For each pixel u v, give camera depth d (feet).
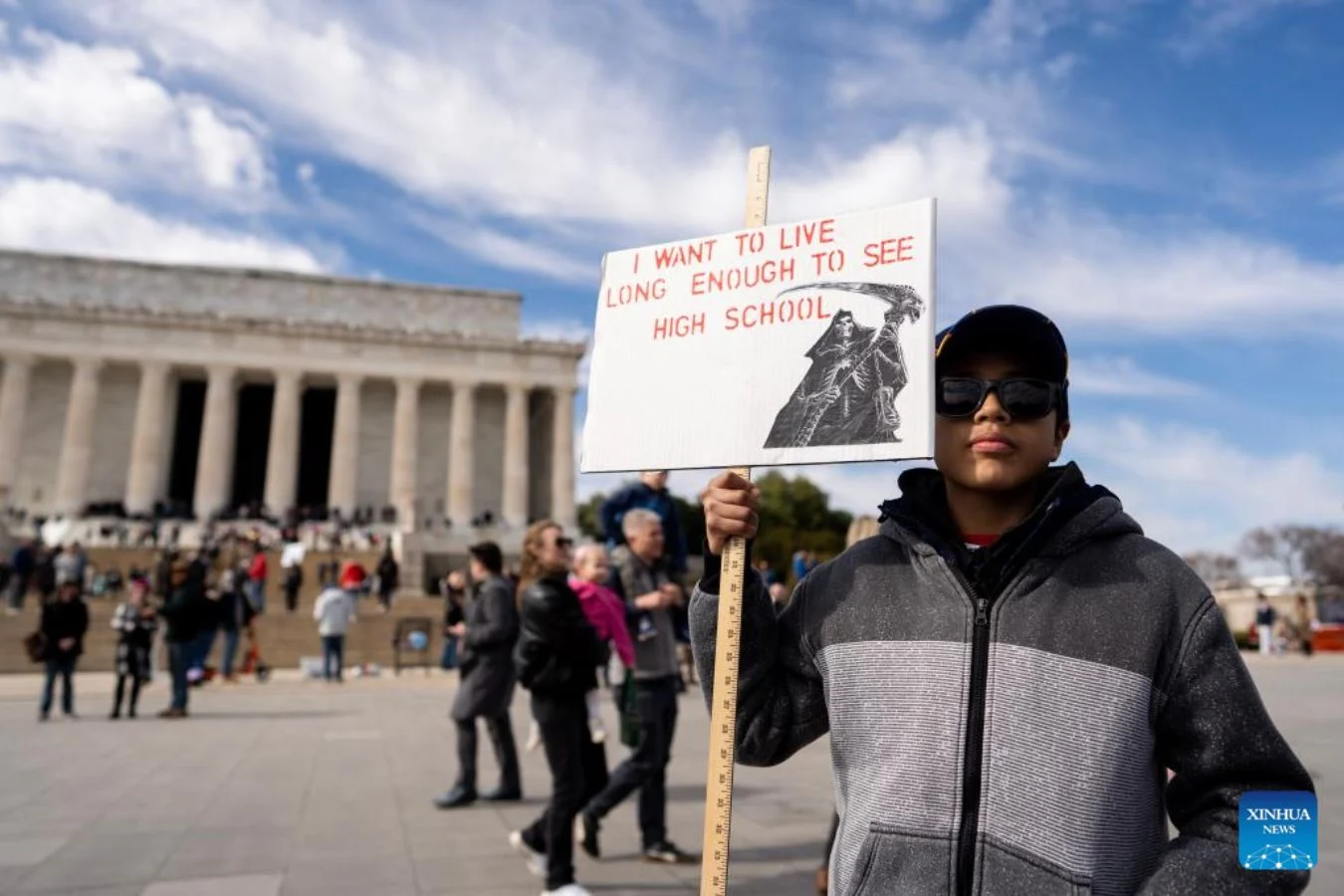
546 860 26.53
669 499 35.37
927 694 9.84
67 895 27.32
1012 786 9.26
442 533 246.68
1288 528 413.59
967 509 11.00
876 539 11.44
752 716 11.42
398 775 47.80
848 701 10.43
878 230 11.36
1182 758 9.53
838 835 10.39
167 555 122.21
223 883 28.50
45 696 70.33
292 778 46.85
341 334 258.57
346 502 250.16
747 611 11.27
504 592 40.45
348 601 106.22
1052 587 9.89
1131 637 9.45
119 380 256.52
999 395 10.40
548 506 277.64
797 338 11.53
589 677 26.76
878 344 10.97
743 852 31.96
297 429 252.42
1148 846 9.26
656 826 31.14
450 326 279.90
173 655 72.43
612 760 51.85
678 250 12.72
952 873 9.21
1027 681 9.52
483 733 63.36
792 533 308.60
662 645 31.14
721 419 11.76
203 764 51.03
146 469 239.71
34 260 255.50
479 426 279.49
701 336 12.21
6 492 222.69
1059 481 10.37
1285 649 157.58
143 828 35.86
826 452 10.94
